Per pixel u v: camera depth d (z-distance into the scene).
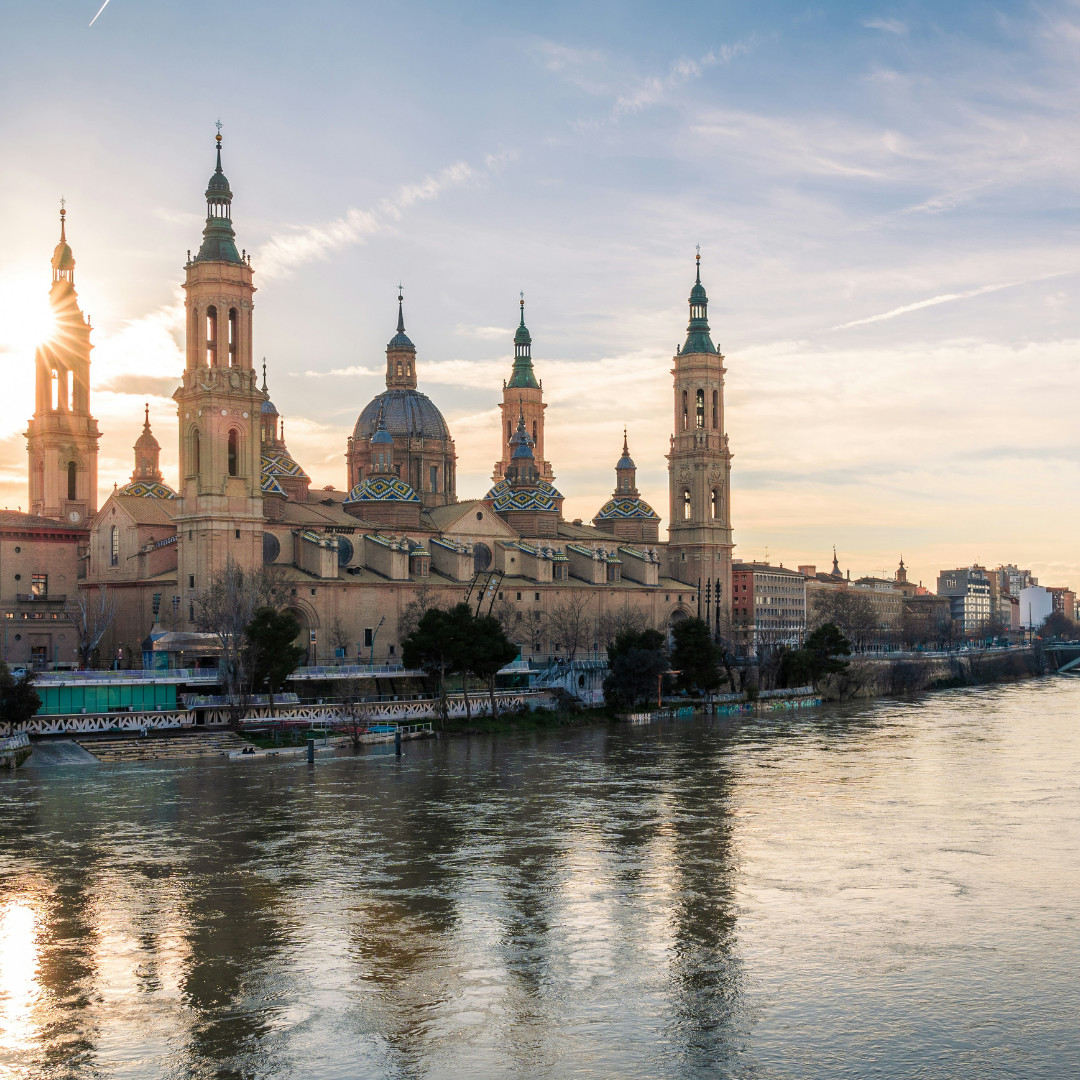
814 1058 52.81
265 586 163.88
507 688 181.38
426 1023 56.38
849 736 159.12
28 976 62.09
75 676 138.88
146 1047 53.84
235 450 172.88
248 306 174.88
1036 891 76.56
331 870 82.00
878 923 70.25
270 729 146.12
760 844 89.69
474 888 77.56
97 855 86.06
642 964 63.69
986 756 137.12
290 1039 54.69
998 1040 54.44
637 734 162.25
